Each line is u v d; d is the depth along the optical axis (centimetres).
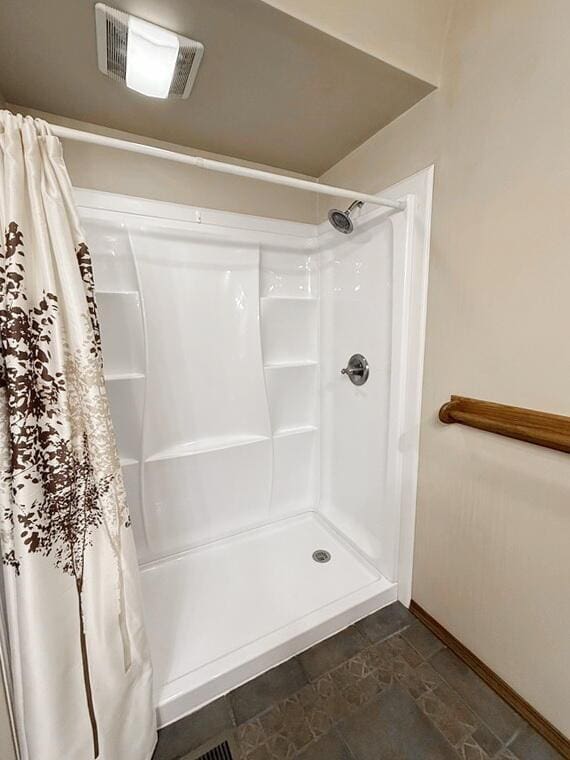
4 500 70
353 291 162
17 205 70
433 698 107
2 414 70
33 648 72
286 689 111
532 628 97
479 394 106
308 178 176
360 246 155
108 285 145
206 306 162
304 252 184
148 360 151
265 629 126
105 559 83
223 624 129
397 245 128
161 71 103
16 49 96
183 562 163
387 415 147
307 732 99
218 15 86
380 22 97
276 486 192
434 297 117
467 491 112
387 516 145
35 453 72
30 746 75
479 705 105
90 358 78
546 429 88
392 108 122
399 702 106
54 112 125
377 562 154
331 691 110
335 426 184
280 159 159
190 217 152
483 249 101
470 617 116
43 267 73
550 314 86
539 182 86
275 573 156
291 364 187
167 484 161
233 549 172
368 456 161
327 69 104
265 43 94
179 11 84
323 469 195
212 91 114
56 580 76
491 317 100
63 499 77
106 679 82
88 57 100
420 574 134
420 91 113
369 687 111
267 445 183
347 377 171
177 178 149
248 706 106
